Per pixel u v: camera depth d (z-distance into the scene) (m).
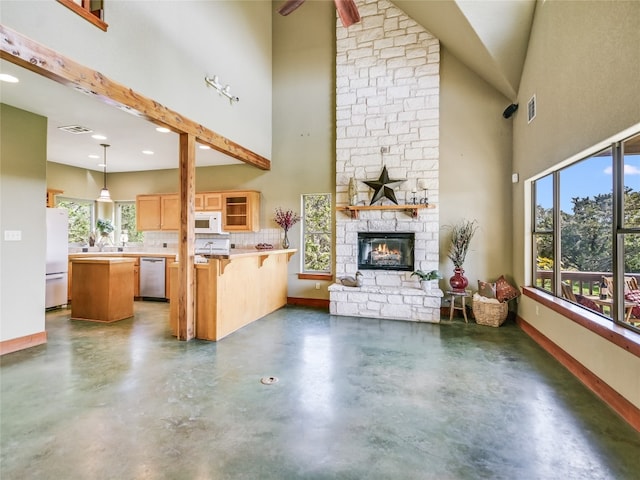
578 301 3.38
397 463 1.94
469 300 5.37
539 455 2.01
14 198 3.72
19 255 3.76
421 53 5.52
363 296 5.39
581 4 2.98
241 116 5.33
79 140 4.87
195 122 4.23
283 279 6.15
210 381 2.99
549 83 3.70
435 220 5.41
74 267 5.10
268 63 6.23
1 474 1.81
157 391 2.79
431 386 2.93
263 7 6.04
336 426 2.31
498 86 5.14
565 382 3.01
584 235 3.25
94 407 2.53
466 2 4.09
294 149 6.27
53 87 3.15
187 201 4.12
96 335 4.33
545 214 4.20
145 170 7.24
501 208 5.28
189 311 4.13
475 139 5.37
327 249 6.23
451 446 2.09
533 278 4.59
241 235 6.56
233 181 6.57
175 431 2.23
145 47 3.47
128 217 7.59
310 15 6.19
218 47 4.73
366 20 5.76
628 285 2.60
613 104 2.50
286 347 3.91
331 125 6.08
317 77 6.15
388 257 5.64
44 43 2.54
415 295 5.16
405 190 5.54
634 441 2.15
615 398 2.54
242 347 3.90
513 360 3.54
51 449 2.03
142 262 6.60
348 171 5.80
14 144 3.71
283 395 2.74
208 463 1.92
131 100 3.29
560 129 3.42
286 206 6.31
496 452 2.04
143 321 5.02
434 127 5.45
